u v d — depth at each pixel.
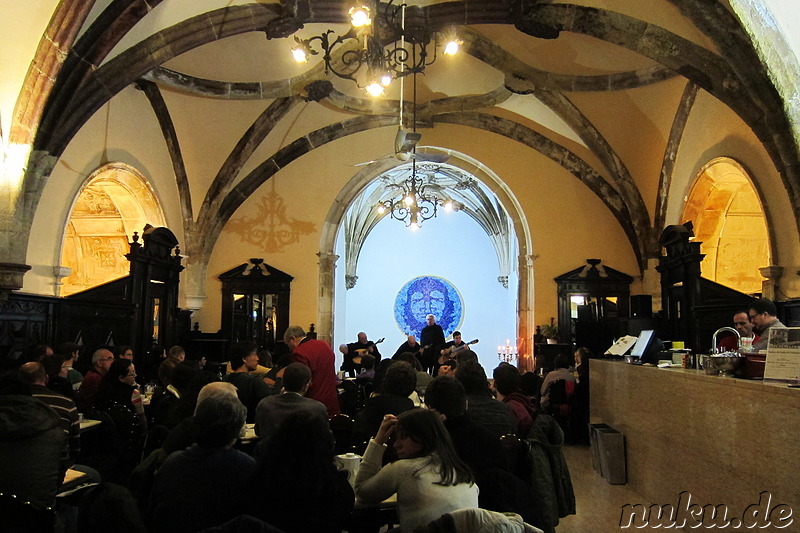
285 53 11.71
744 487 4.18
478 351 25.75
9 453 3.26
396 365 4.77
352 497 2.93
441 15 10.16
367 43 7.80
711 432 4.71
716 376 4.69
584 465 8.05
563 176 14.99
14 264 8.48
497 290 26.14
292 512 2.68
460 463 3.13
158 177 12.74
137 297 11.17
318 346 6.39
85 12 8.29
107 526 2.56
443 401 3.58
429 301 26.11
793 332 4.14
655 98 12.15
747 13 7.52
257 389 5.59
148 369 9.98
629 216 14.45
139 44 9.55
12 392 3.58
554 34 10.06
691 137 12.02
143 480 3.41
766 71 7.99
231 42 11.23
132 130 11.59
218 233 14.63
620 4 9.30
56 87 8.85
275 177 14.88
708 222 12.63
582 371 9.80
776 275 9.59
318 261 14.75
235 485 2.91
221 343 12.93
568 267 14.80
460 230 26.52
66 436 3.54
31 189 8.85
